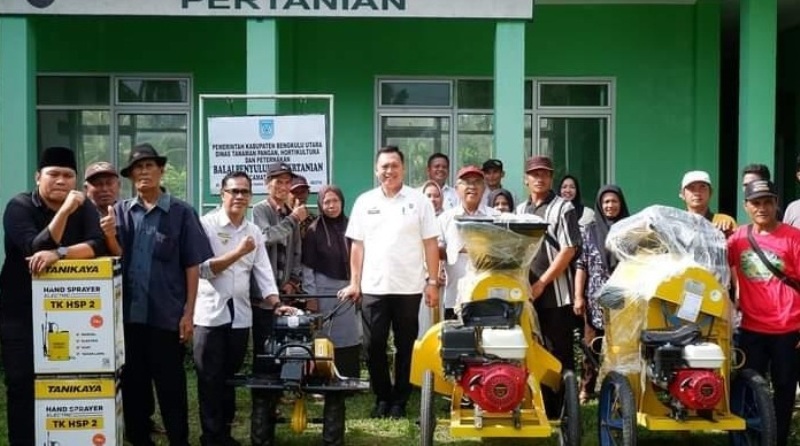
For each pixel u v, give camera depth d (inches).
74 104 395.5
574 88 398.9
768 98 336.8
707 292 186.1
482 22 341.7
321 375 203.6
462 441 223.3
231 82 392.5
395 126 398.3
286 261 244.2
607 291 197.0
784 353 199.0
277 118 297.0
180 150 396.8
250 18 316.8
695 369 178.4
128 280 196.5
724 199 470.9
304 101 395.2
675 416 183.0
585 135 399.5
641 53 394.6
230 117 296.8
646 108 395.9
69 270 175.0
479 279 193.5
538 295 220.5
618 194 241.3
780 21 425.1
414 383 202.1
